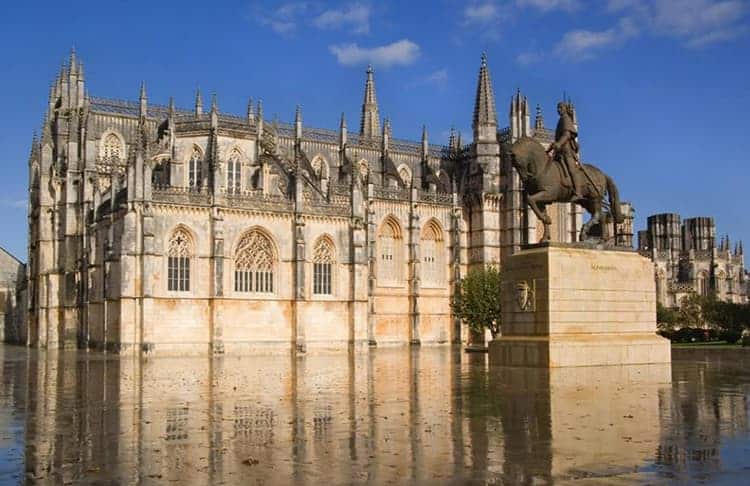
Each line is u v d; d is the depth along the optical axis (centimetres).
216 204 10131
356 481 1848
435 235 13575
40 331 12712
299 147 13100
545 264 4734
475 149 14025
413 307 12975
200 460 2134
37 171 14125
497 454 2133
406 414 2959
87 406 3456
